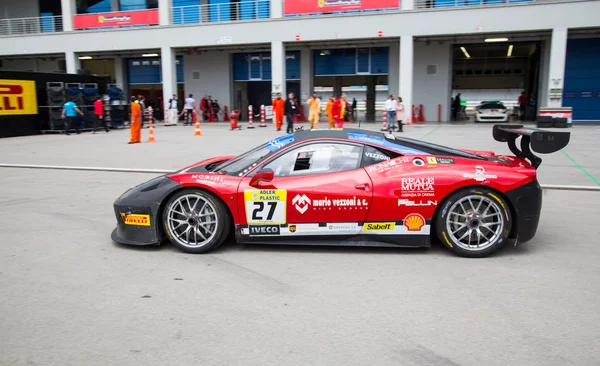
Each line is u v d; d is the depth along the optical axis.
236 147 15.96
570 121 23.11
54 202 8.12
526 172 5.05
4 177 10.84
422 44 28.72
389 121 21.70
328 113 22.14
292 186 5.12
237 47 31.23
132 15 30.20
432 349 3.20
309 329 3.50
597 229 6.23
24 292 4.23
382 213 5.06
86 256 5.23
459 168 5.06
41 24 36.50
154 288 4.31
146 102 35.94
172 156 13.89
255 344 3.29
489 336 3.38
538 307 3.84
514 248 5.42
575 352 3.15
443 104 28.98
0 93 20.47
